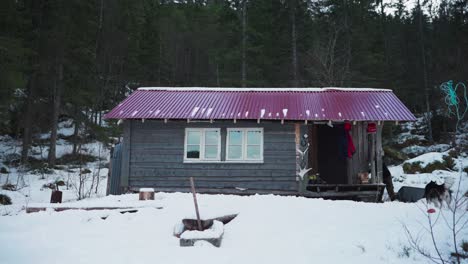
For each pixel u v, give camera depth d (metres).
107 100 35.00
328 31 29.50
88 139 28.86
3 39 15.39
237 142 11.81
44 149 25.08
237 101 13.12
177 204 8.32
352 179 12.79
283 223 6.95
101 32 29.00
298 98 13.45
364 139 13.05
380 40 32.81
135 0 41.97
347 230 6.45
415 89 33.22
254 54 28.58
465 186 12.03
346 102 12.80
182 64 41.12
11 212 9.09
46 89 21.55
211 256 5.08
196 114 11.70
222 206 8.12
